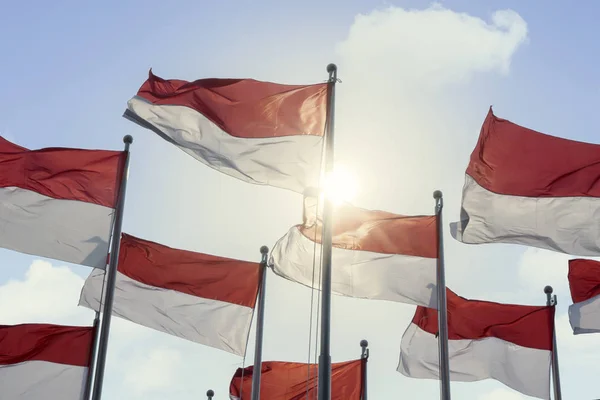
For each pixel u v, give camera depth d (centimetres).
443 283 1780
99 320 1870
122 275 2002
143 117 1681
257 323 1998
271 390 2328
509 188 1839
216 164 1634
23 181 1816
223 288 2023
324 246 1448
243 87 1686
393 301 1806
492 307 2161
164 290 2011
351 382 2273
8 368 1834
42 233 1789
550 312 2139
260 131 1648
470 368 2133
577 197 1828
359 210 1869
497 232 1827
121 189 1828
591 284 2255
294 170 1623
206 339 1998
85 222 1802
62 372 1844
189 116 1675
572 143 1859
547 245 1816
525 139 1862
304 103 1661
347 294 1808
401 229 1855
